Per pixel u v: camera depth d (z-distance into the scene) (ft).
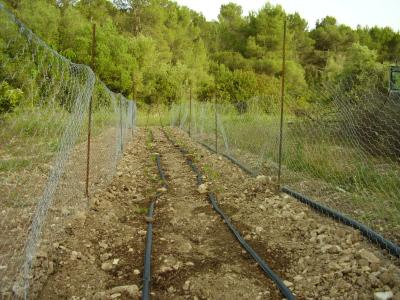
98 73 88.99
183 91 119.14
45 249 12.42
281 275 11.85
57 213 15.84
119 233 15.10
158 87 116.78
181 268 12.28
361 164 22.77
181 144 45.50
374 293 9.94
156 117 101.45
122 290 10.61
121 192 21.49
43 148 17.76
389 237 13.61
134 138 55.72
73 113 15.53
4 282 10.21
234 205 19.10
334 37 211.00
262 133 33.91
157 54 130.72
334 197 18.92
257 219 16.79
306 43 200.54
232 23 193.88
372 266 11.42
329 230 14.60
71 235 14.14
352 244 13.41
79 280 11.20
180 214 17.87
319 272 11.67
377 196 18.63
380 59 168.35
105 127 33.42
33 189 17.98
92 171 24.58
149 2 151.12
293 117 31.19
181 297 10.58
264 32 164.25
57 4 115.44
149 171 28.48
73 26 91.56
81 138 32.17
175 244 14.29
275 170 26.32
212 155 35.32
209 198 20.42
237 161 30.27
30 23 78.54
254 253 13.15
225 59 159.33
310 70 185.37
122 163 31.30
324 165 23.61
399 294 9.75
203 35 206.28
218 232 15.62
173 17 167.32
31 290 10.19
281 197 19.77
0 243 12.53
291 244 13.99
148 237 14.47
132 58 101.30
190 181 24.90
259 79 96.17
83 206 17.13
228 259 13.00
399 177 20.18
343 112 25.30
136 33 146.92
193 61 148.87
